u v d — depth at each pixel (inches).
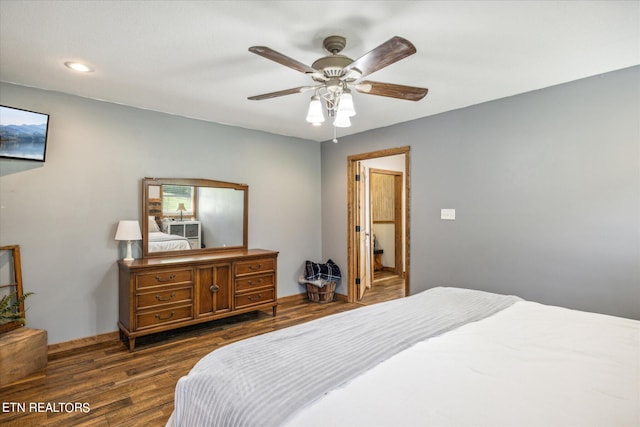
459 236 134.5
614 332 60.4
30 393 88.1
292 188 185.3
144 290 117.8
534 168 114.3
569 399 38.8
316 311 164.7
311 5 67.4
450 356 50.0
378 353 52.5
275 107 133.3
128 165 131.3
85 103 121.6
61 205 117.0
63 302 117.2
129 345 116.2
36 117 109.2
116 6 67.6
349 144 181.2
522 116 116.9
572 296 106.2
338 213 188.2
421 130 147.3
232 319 152.2
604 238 100.3
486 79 105.0
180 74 101.7
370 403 37.9
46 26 75.0
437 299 85.6
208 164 153.1
